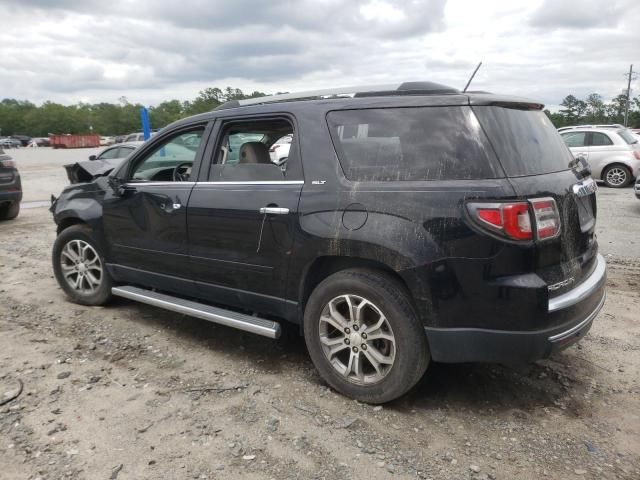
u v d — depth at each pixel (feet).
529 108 11.14
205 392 11.23
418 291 9.52
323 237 10.45
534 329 9.09
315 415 10.29
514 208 8.90
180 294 14.83
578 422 10.05
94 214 15.57
